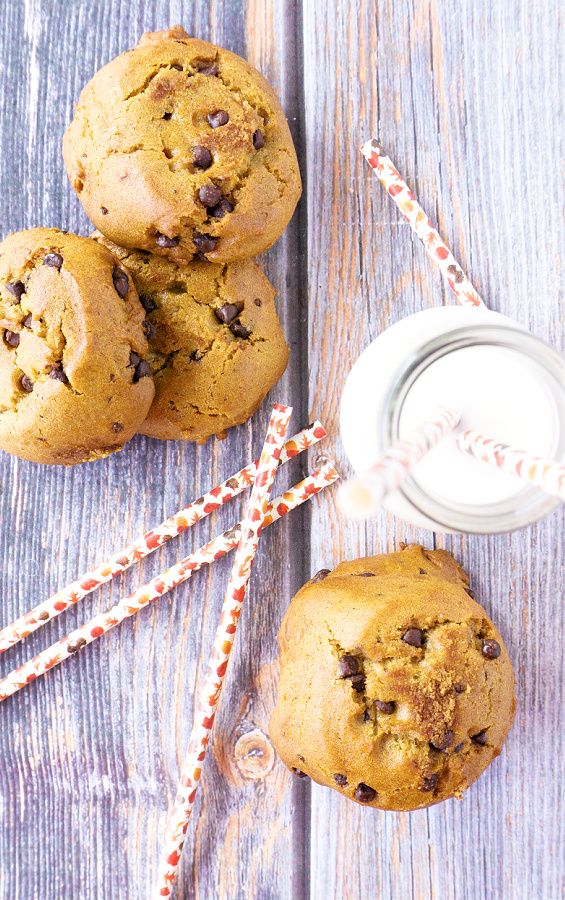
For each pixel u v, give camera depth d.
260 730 0.55
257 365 0.53
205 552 0.55
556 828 0.54
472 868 0.55
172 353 0.53
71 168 0.51
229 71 0.51
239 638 0.55
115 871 0.56
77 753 0.56
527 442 0.48
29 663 0.55
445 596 0.50
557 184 0.54
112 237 0.51
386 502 0.49
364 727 0.49
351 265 0.55
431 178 0.55
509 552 0.55
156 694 0.56
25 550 0.56
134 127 0.50
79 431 0.50
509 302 0.55
